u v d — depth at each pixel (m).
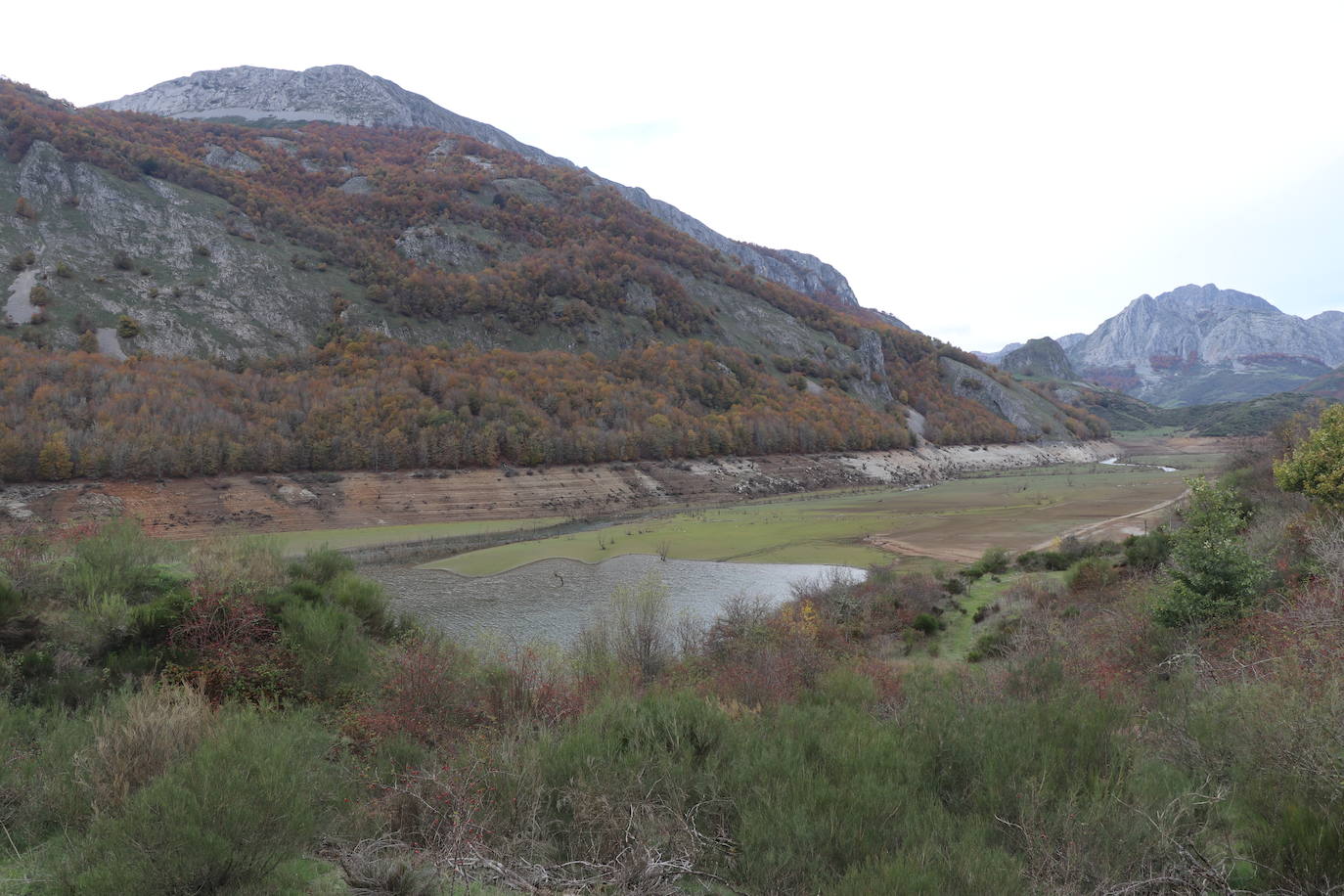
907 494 86.88
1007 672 9.73
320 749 6.17
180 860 3.34
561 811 4.94
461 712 7.52
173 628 8.41
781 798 4.52
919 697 7.58
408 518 67.00
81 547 10.61
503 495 76.12
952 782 5.06
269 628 9.13
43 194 116.19
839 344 189.38
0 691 6.53
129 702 5.44
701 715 6.28
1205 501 14.38
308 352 104.50
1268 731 4.74
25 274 100.69
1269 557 13.63
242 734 4.61
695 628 22.73
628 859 4.15
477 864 4.14
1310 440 19.95
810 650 14.21
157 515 57.09
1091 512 59.19
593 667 12.80
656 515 73.06
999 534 49.56
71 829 4.18
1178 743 5.59
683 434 104.69
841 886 3.55
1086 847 3.81
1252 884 3.70
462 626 29.14
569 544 53.38
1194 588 11.67
